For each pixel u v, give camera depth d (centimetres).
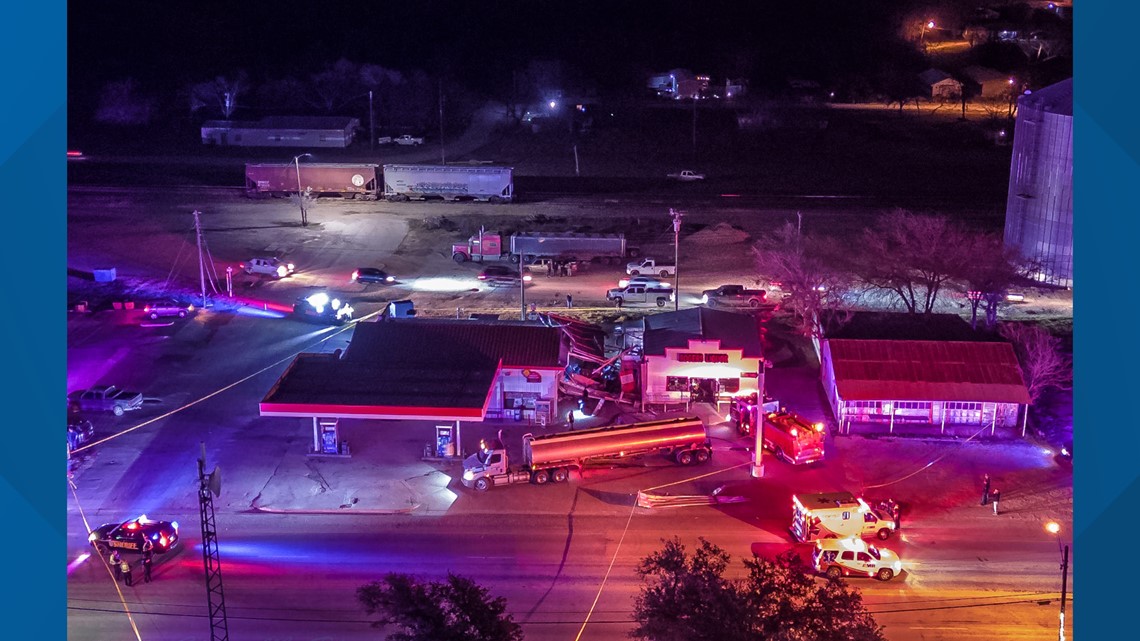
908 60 17762
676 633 3425
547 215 10719
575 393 6506
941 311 7950
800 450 5641
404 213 10744
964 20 19238
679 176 12262
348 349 6419
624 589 4606
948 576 4678
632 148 13550
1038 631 4272
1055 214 8606
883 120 14762
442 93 15175
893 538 4988
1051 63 17275
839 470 5656
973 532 5056
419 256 9481
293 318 7838
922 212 10800
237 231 10150
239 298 8281
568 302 8094
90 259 9319
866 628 3466
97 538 4844
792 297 7419
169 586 4659
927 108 15538
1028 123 8781
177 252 9525
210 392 6650
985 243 7550
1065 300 8281
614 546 4950
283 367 7006
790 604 3506
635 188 11862
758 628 3422
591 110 15138
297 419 6312
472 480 5475
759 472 5562
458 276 8938
